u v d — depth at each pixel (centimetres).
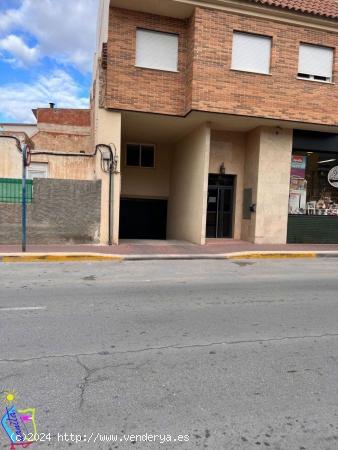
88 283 765
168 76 1256
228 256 1136
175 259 1103
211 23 1199
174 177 1741
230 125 1391
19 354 411
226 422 296
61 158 1475
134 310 580
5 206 1183
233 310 591
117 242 1281
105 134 1243
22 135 1714
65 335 469
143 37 1234
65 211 1231
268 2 1220
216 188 1516
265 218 1398
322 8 1312
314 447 270
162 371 377
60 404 316
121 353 418
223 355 418
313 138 1439
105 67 1229
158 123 1397
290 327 516
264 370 385
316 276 888
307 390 347
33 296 652
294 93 1297
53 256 1028
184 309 591
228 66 1223
